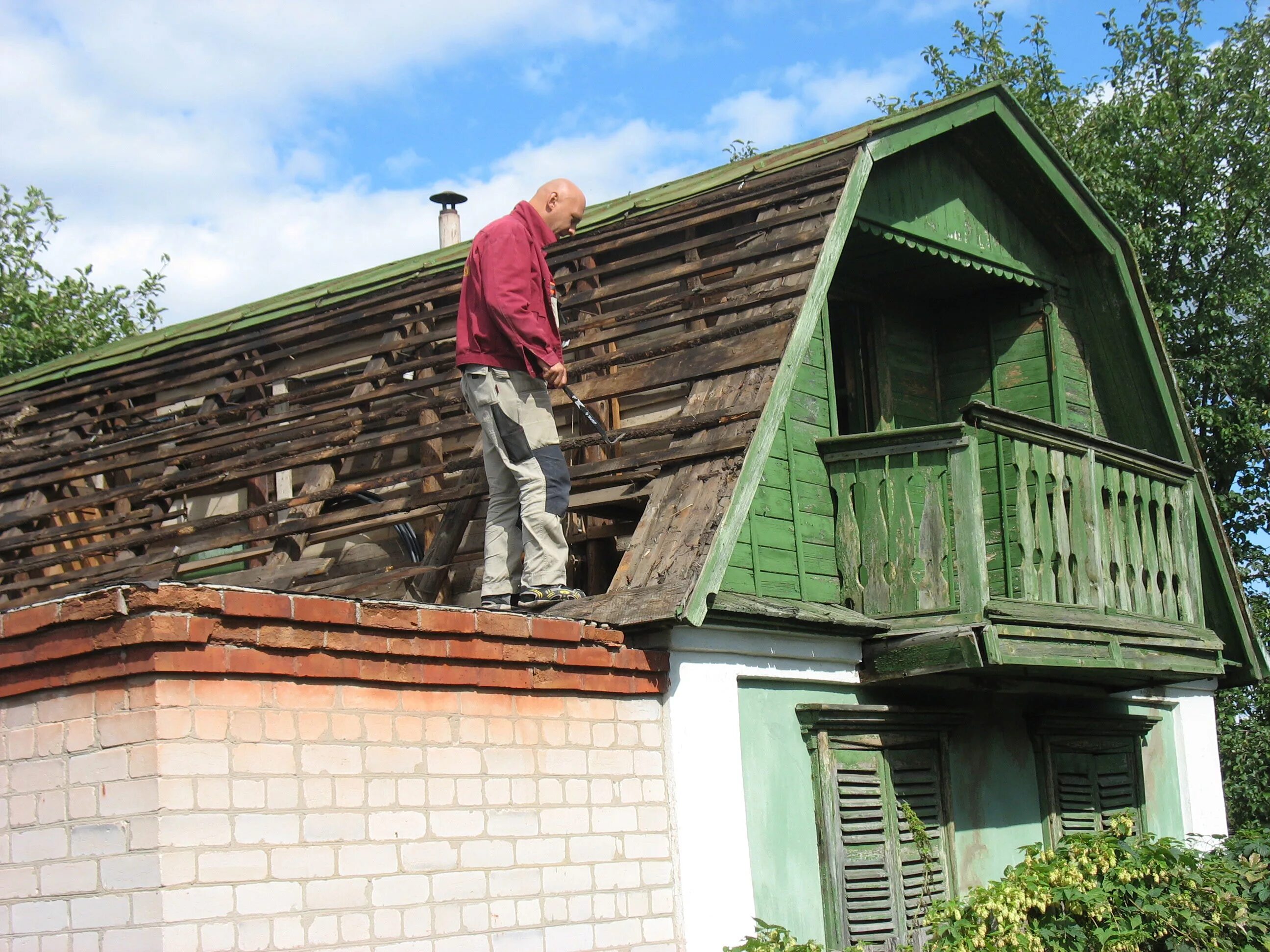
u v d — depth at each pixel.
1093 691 10.65
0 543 9.99
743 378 7.95
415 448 9.48
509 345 6.88
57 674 5.01
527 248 6.91
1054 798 10.25
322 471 9.07
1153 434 11.88
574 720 6.45
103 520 9.62
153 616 4.71
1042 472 9.04
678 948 6.73
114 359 11.64
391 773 5.51
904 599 8.52
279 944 4.98
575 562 8.39
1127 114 17.75
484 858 5.85
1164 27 18.53
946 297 11.55
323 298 10.72
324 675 5.25
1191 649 10.12
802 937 7.75
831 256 8.46
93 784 4.88
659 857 6.77
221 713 4.93
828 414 9.30
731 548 7.18
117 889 4.76
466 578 8.55
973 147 10.56
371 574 8.31
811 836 8.01
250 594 4.95
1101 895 7.82
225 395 10.60
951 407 11.51
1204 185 17.80
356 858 5.31
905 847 8.67
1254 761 17.02
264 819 5.00
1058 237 11.41
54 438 11.14
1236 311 17.50
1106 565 9.53
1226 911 8.34
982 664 8.16
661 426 7.87
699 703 7.16
